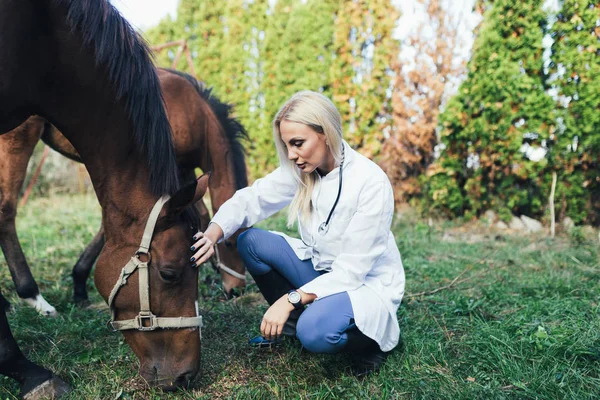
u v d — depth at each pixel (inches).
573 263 135.0
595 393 62.5
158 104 63.5
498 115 197.9
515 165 201.9
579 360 72.2
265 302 106.5
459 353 77.2
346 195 65.2
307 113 60.7
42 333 86.0
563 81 184.9
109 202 62.8
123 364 75.4
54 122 66.1
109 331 89.0
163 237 60.0
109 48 60.7
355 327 65.9
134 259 59.4
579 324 81.7
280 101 257.8
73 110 63.0
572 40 180.5
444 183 215.9
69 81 62.0
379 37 232.1
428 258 149.1
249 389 66.2
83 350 80.7
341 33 235.5
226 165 113.7
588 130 180.9
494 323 87.4
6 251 101.8
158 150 61.5
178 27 311.1
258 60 274.4
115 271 60.9
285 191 74.6
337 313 63.2
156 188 61.4
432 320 89.8
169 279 59.5
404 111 222.8
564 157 188.5
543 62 189.9
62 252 158.4
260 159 274.2
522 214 212.7
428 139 224.4
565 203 195.5
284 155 69.9
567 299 98.2
